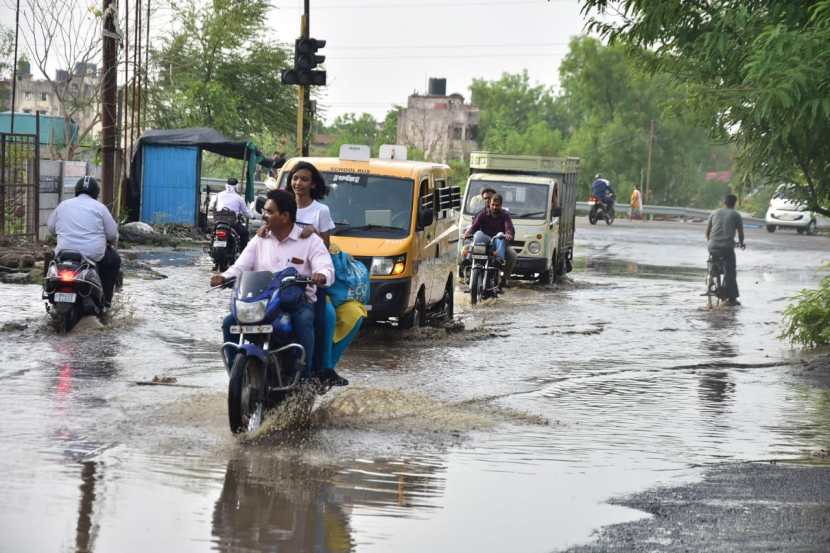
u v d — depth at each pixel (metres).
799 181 15.06
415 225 16.09
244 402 8.95
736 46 13.22
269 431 9.20
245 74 62.28
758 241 48.09
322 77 27.50
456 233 18.86
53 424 9.16
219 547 6.17
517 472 8.26
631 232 51.34
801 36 11.53
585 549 6.32
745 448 9.39
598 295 23.92
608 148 101.69
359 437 9.23
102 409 9.84
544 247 25.55
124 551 6.04
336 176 16.47
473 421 10.12
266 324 9.27
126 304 17.34
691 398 11.85
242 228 24.80
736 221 22.52
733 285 22.64
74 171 27.92
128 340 14.01
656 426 10.27
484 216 22.20
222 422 9.49
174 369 12.13
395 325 16.91
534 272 25.69
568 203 28.67
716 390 12.42
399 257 15.67
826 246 45.41
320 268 9.70
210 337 14.61
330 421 9.80
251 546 6.21
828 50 11.34
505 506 7.28
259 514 6.85
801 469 8.55
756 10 13.34
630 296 23.77
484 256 21.48
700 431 10.07
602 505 7.36
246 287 9.30
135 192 34.97
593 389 12.27
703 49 13.46
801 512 7.19
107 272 15.48
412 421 10.00
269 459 8.30
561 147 118.31
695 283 27.17
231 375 8.78
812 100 11.42
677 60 14.40
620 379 13.04
